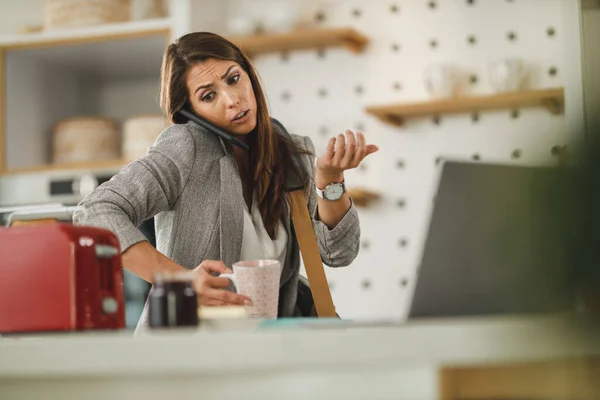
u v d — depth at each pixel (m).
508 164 0.96
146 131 3.35
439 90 3.39
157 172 1.66
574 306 0.45
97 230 1.14
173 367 0.79
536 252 0.44
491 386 0.79
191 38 1.75
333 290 3.59
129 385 0.82
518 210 0.44
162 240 1.74
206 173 1.72
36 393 0.84
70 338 0.82
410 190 3.53
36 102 3.64
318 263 1.70
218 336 0.79
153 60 3.63
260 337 0.78
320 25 3.67
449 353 0.76
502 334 0.75
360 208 3.58
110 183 1.62
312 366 0.77
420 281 0.96
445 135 3.50
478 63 3.47
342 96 3.64
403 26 3.58
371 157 3.58
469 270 0.94
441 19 3.54
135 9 3.61
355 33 3.49
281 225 1.75
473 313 0.94
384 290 3.53
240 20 3.59
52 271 1.09
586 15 2.78
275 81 3.71
